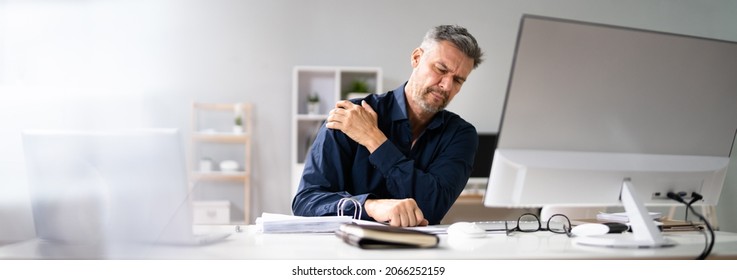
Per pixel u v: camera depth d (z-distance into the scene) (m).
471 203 4.49
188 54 4.93
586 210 1.95
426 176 1.65
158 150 1.19
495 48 5.12
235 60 4.98
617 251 1.13
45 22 4.68
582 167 1.24
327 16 5.03
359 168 1.74
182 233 1.19
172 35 4.91
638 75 1.24
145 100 4.86
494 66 5.12
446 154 1.79
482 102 5.11
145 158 1.20
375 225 1.31
